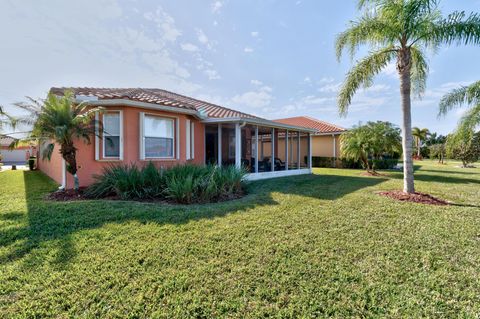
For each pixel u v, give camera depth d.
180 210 6.48
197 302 2.89
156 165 10.09
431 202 7.65
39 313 2.69
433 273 3.53
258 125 13.97
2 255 3.93
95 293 3.01
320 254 4.04
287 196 8.46
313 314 2.72
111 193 8.23
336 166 23.47
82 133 8.09
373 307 2.83
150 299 2.92
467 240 4.66
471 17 7.81
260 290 3.11
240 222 5.56
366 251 4.16
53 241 4.43
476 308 2.82
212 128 16.08
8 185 10.91
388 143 16.12
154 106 9.95
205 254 4.01
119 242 4.43
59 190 9.09
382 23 8.32
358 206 7.07
